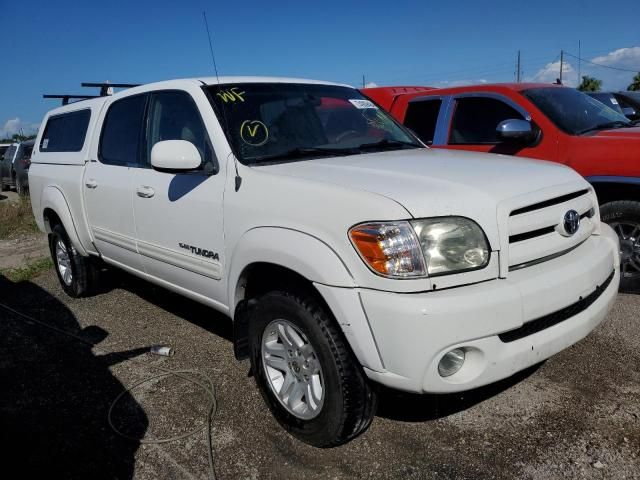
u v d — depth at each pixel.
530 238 2.71
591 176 4.57
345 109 3.97
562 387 3.32
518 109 5.13
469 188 2.63
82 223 4.85
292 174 2.95
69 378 3.84
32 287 6.13
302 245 2.65
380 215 2.44
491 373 2.48
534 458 2.71
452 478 2.62
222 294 3.36
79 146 4.97
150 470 2.80
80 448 3.01
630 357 3.63
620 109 8.19
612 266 3.11
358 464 2.76
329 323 2.67
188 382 3.66
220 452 2.92
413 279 2.38
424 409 3.20
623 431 2.87
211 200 3.26
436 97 5.78
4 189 17.66
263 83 3.84
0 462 2.92
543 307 2.56
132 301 5.39
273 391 3.04
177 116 3.76
